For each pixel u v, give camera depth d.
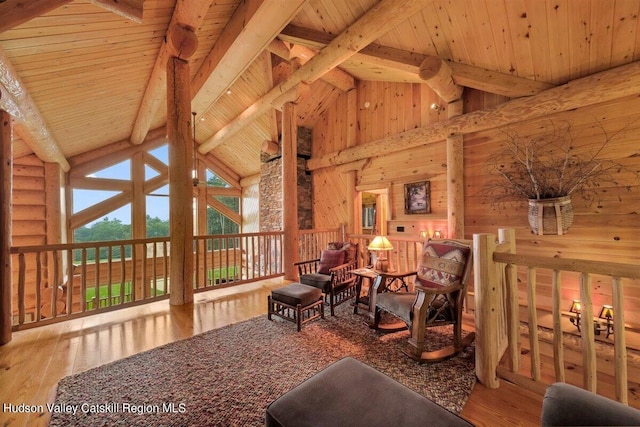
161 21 3.26
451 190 4.17
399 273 2.93
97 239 7.32
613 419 0.93
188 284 3.65
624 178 2.84
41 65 3.04
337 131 6.33
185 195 3.58
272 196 7.11
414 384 1.96
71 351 2.40
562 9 2.37
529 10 2.49
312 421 1.10
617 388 1.50
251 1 3.18
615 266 1.48
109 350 2.42
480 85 3.54
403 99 5.12
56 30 2.59
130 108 5.53
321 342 2.57
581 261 1.60
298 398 1.22
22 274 2.75
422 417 1.09
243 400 1.78
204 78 4.59
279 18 3.16
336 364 1.47
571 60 2.81
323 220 6.67
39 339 2.63
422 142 4.64
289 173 5.02
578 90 2.92
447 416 1.09
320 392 1.25
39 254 2.85
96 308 3.15
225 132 7.15
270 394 1.84
